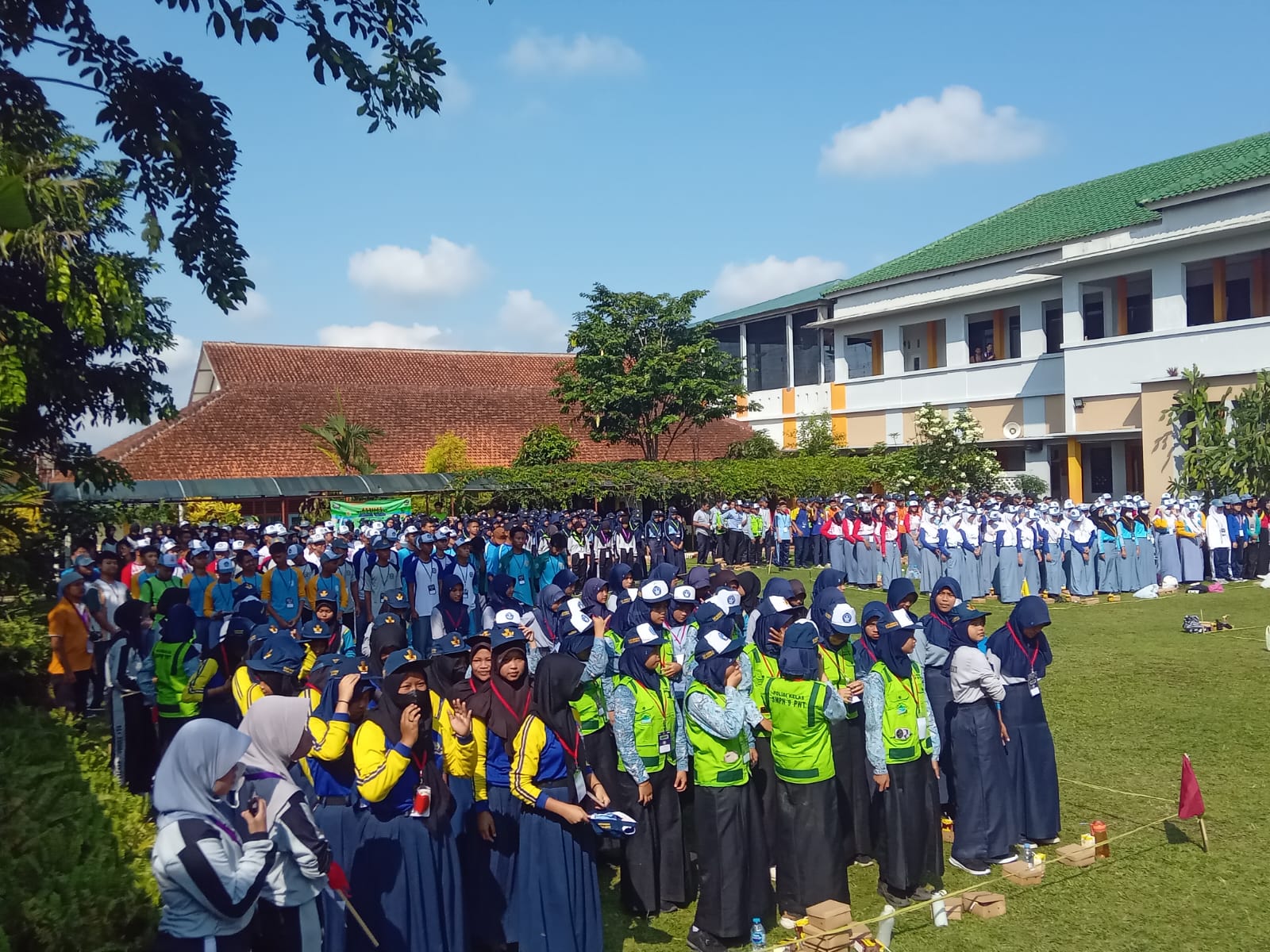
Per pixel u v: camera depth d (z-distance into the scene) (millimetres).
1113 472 26297
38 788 5254
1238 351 22422
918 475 26656
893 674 6164
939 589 7570
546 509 24266
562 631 8531
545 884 5113
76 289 10086
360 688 4953
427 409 34031
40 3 8727
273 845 3955
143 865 4785
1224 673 11453
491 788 5438
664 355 30719
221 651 7215
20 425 12008
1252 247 22344
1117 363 25031
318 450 29688
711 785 5625
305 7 8797
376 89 9266
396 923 4672
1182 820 7125
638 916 6164
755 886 5668
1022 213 33000
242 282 10383
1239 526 19219
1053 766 6922
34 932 3932
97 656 10945
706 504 25641
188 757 3707
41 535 9578
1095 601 17609
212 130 9688
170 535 17281
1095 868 6469
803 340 38000
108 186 10516
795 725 5828
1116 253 24500
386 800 4762
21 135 9773
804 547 24156
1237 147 28375
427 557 13266
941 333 32000
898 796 6090
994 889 6246
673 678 7031
